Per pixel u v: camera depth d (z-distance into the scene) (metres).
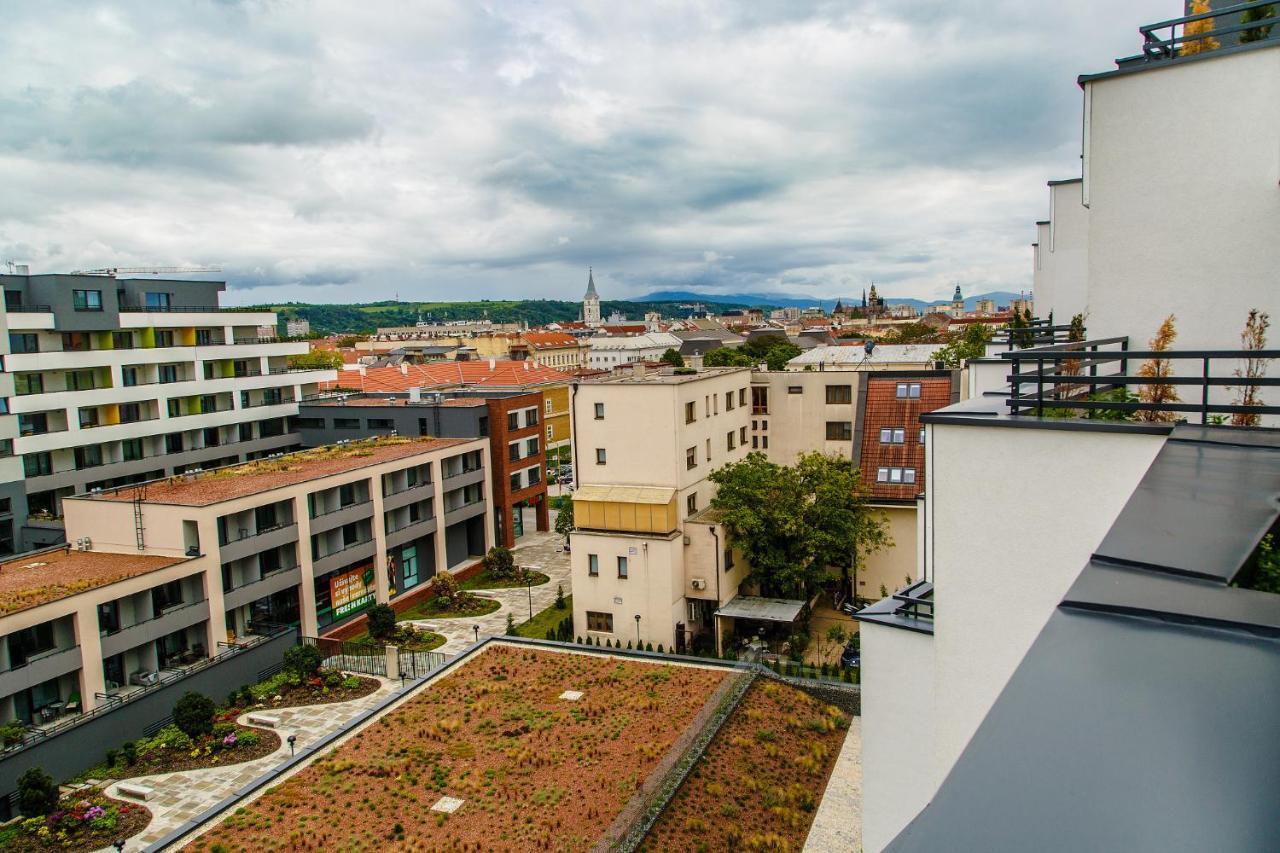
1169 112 14.92
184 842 22.12
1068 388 14.52
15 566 37.06
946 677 11.20
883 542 41.81
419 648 41.69
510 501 60.72
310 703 35.41
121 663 35.62
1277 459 8.17
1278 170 14.12
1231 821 3.11
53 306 55.19
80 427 55.53
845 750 28.64
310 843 21.98
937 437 10.88
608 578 40.34
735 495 40.38
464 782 25.06
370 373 92.75
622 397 41.44
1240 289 14.60
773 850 22.86
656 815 23.47
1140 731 3.76
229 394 67.12
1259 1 13.47
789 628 39.94
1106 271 15.80
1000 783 3.55
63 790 28.59
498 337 182.62
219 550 37.75
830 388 48.44
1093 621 5.01
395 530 49.41
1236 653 4.38
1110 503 9.77
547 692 31.80
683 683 32.34
